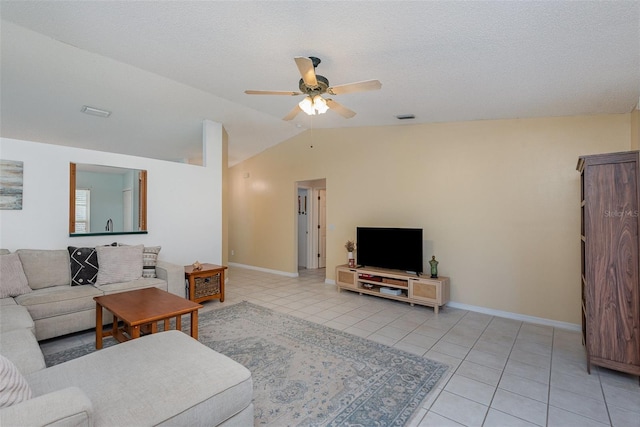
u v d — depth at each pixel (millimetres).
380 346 2920
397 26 1978
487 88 2861
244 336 3127
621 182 2332
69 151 3674
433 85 2910
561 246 3506
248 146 6617
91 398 1307
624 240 2330
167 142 5922
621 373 2449
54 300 2891
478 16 1782
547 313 3576
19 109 4074
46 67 3326
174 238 4684
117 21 2246
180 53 2674
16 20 2334
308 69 2129
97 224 4020
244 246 7383
